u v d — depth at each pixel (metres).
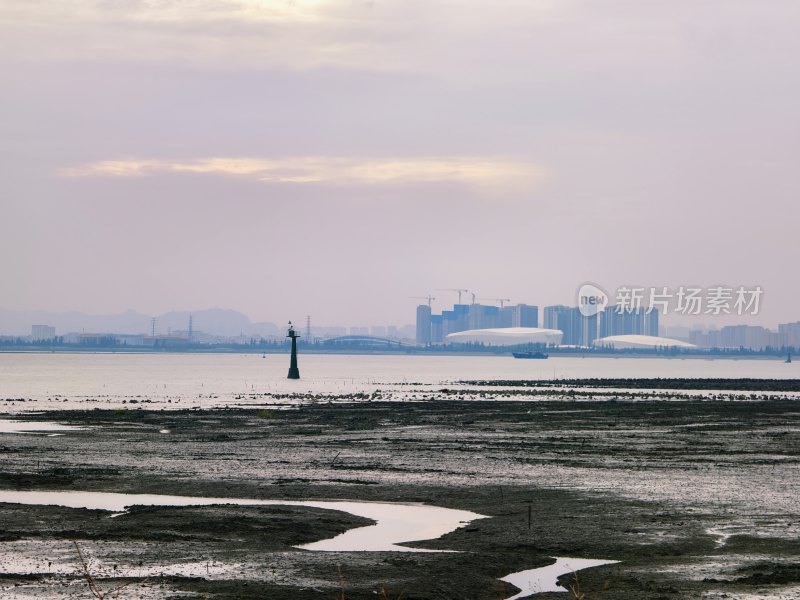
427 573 44.62
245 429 117.06
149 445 98.19
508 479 74.12
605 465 82.44
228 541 51.16
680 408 159.25
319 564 46.12
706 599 40.06
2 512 58.81
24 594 40.19
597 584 42.78
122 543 50.31
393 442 101.69
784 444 100.25
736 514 59.25
